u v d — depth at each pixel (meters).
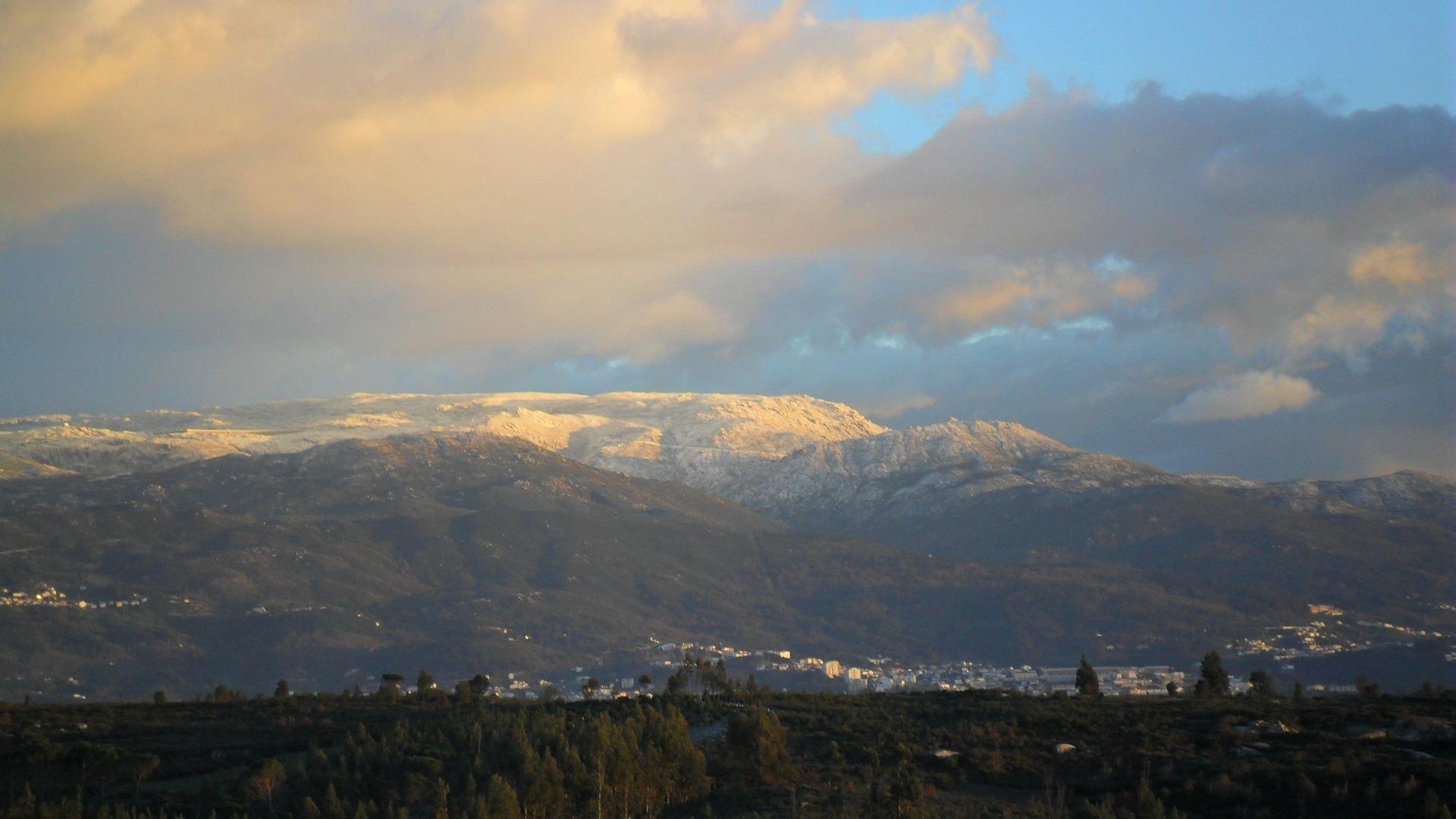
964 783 116.12
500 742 122.50
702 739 136.88
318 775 114.62
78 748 120.94
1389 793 99.88
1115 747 124.25
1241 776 109.19
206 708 176.62
